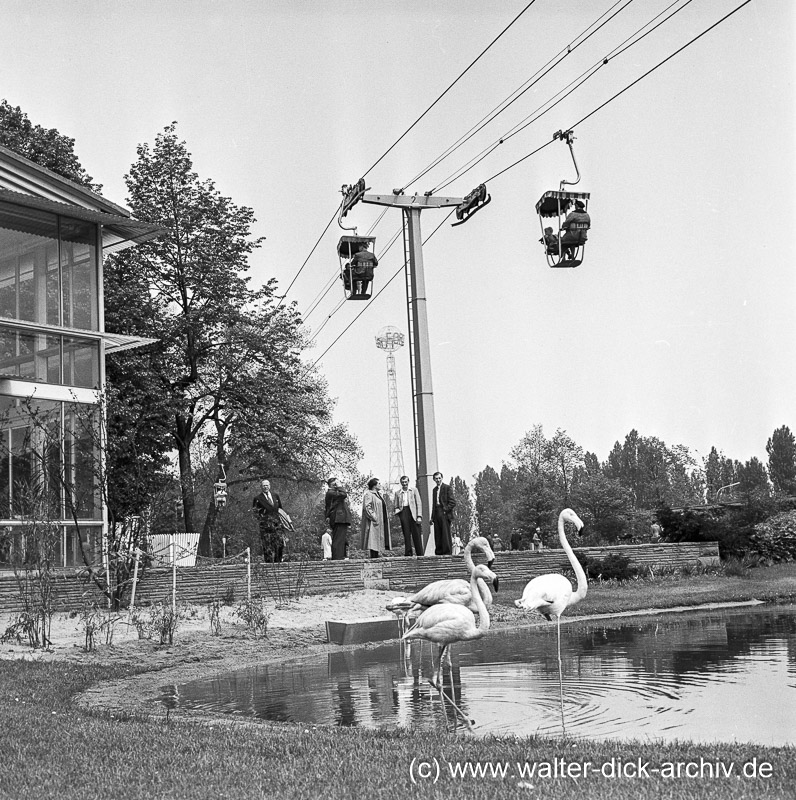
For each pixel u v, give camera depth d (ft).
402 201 123.24
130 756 28.81
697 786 23.59
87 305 93.09
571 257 89.35
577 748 28.14
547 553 114.73
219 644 65.57
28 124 131.85
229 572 87.81
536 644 61.62
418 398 121.19
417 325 123.34
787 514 144.36
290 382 147.13
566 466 285.43
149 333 133.49
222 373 141.49
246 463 154.71
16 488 82.58
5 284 87.92
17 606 74.38
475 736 32.04
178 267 140.46
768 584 109.40
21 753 29.71
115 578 77.82
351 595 91.56
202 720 37.58
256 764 27.30
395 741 30.27
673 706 37.01
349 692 44.19
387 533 114.32
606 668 48.08
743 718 34.45
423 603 59.57
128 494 90.84
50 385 87.66
